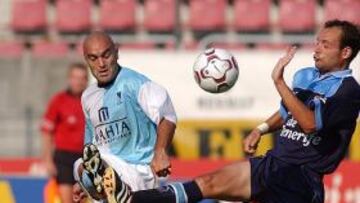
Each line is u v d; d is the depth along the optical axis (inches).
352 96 898.7
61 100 1529.3
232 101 1813.5
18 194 1605.6
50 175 1536.7
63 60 2071.9
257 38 2294.5
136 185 966.4
